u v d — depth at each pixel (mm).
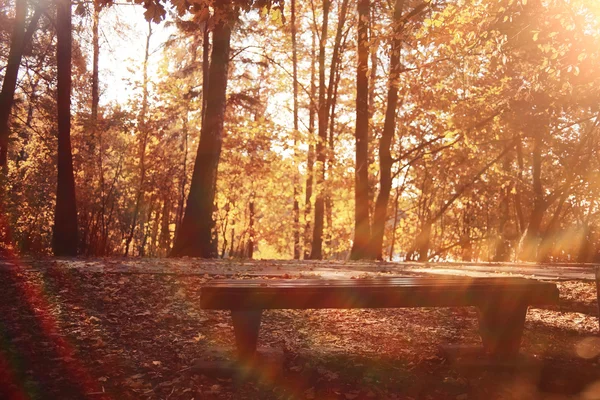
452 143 24844
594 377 4906
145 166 27625
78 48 21500
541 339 6172
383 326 6684
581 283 9680
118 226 27422
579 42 10953
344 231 36469
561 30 11289
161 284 8305
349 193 34438
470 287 4848
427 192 35562
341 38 28156
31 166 22891
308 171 28578
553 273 11578
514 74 21078
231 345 5691
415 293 4754
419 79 22156
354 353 5574
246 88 31406
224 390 4523
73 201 14500
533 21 11375
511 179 30469
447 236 44000
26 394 4332
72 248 14367
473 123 23750
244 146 28500
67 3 14570
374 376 4957
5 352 5129
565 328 6668
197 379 4699
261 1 6656
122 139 26438
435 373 5039
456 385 4738
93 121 23094
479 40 11375
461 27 12664
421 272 11344
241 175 31484
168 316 6684
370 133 30078
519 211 33562
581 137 28125
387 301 4707
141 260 11836
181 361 5168
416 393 4621
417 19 13305
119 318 6566
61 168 14445
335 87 28344
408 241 40188
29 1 16703
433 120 28375
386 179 22859
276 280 5160
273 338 6047
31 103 23219
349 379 4875
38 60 22141
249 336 4863
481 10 12125
